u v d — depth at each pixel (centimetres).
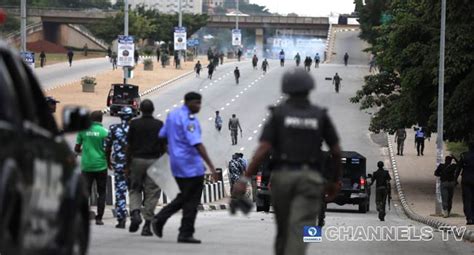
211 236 3550
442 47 7100
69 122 1672
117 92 13188
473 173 5047
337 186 1950
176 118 2862
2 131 1354
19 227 1385
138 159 3186
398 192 9062
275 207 1888
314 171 1848
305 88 1858
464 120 8162
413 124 9138
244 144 11744
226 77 19412
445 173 6303
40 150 1482
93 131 3550
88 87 15662
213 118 13688
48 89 15762
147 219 3225
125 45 12031
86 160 3578
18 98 1530
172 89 17050
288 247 1825
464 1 8150
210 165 2889
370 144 12600
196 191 2953
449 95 8388
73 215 1608
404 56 8644
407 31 8631
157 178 3083
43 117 1731
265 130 1852
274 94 16512
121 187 3553
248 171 1872
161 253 2741
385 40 10088
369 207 7875
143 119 3191
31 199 1423
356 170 7112
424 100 8750
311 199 1845
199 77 19312
